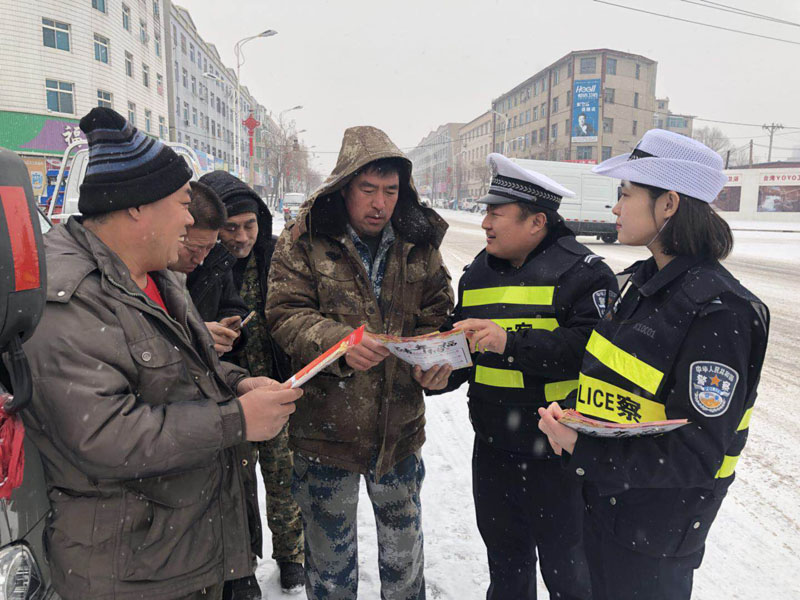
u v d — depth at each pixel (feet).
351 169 5.94
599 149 187.83
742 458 12.76
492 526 7.13
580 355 6.13
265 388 4.70
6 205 3.14
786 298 32.68
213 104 173.68
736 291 4.29
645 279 4.94
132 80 91.61
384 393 6.45
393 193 6.36
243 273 8.47
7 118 67.72
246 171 218.59
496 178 6.75
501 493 6.95
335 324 5.99
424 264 6.95
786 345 22.54
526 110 224.94
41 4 69.67
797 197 129.90
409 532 6.84
